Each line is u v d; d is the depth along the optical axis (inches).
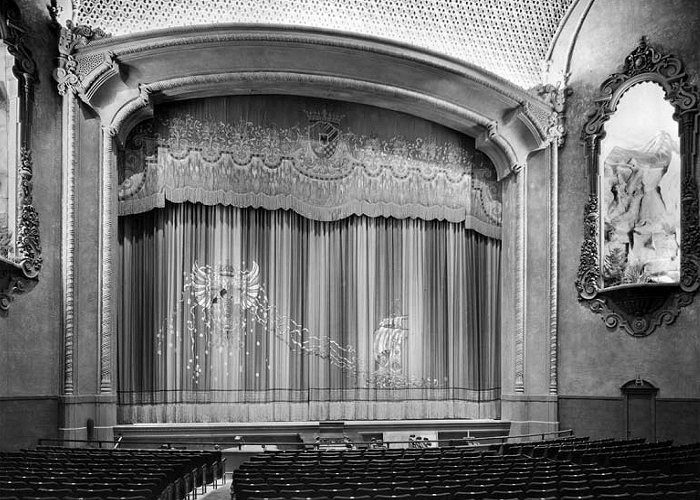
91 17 632.4
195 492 435.2
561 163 717.3
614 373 661.9
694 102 631.2
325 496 313.9
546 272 707.4
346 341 724.0
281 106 706.2
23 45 559.8
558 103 717.3
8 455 446.0
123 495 311.4
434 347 743.1
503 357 735.1
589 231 686.5
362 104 725.9
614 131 682.8
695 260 618.5
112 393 613.3
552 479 350.6
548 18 727.7
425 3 711.1
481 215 753.6
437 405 736.3
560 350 698.2
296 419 701.9
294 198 701.3
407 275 743.7
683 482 328.5
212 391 682.2
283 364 703.7
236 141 691.4
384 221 743.1
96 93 612.1
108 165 623.2
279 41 643.5
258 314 703.1
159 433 633.0
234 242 701.3
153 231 681.0
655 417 633.6
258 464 405.1
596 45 703.7
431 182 738.2
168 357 672.4
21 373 550.0
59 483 333.1
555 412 689.0
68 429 573.3
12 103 547.8
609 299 668.7
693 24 639.8
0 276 532.7
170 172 671.8
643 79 666.8
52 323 580.1
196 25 626.2
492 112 717.3
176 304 681.0
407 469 390.3
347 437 664.4
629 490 322.7
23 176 553.0
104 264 612.4
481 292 762.2
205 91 665.6
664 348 633.6
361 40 658.8
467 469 386.9
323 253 725.3
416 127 739.4
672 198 644.1
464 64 685.9
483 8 722.8
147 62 629.9
